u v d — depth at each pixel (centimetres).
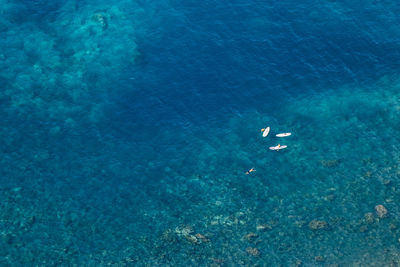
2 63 7250
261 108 7006
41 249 5494
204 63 7438
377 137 6706
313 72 7375
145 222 5809
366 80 7331
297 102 7081
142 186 6159
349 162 6412
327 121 6894
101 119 6775
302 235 5675
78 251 5512
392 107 7056
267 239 5653
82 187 6088
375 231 5678
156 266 5425
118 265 5422
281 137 6694
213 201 6034
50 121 6688
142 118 6831
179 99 7050
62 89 7031
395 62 7519
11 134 6512
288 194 6094
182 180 6244
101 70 7288
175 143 6612
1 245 5481
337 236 5650
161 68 7369
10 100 6850
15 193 5953
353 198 6016
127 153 6469
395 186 6119
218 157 6494
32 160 6284
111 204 5956
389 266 5369
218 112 6944
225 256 5509
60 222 5741
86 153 6419
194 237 5675
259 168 6378
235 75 7312
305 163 6419
